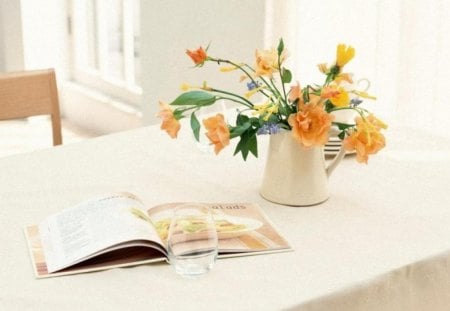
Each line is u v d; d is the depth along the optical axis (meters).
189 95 1.41
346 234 1.37
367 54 2.52
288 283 1.20
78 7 4.05
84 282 1.20
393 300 1.27
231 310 1.12
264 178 1.51
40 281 1.21
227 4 2.94
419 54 2.41
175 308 1.13
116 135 1.87
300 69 2.72
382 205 1.49
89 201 1.42
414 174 1.65
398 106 2.48
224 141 1.36
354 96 1.72
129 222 1.31
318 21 2.63
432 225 1.41
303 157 1.45
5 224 1.40
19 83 1.94
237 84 2.98
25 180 1.59
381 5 2.43
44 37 4.08
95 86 4.05
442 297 1.34
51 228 1.36
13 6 3.96
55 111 2.00
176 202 1.48
